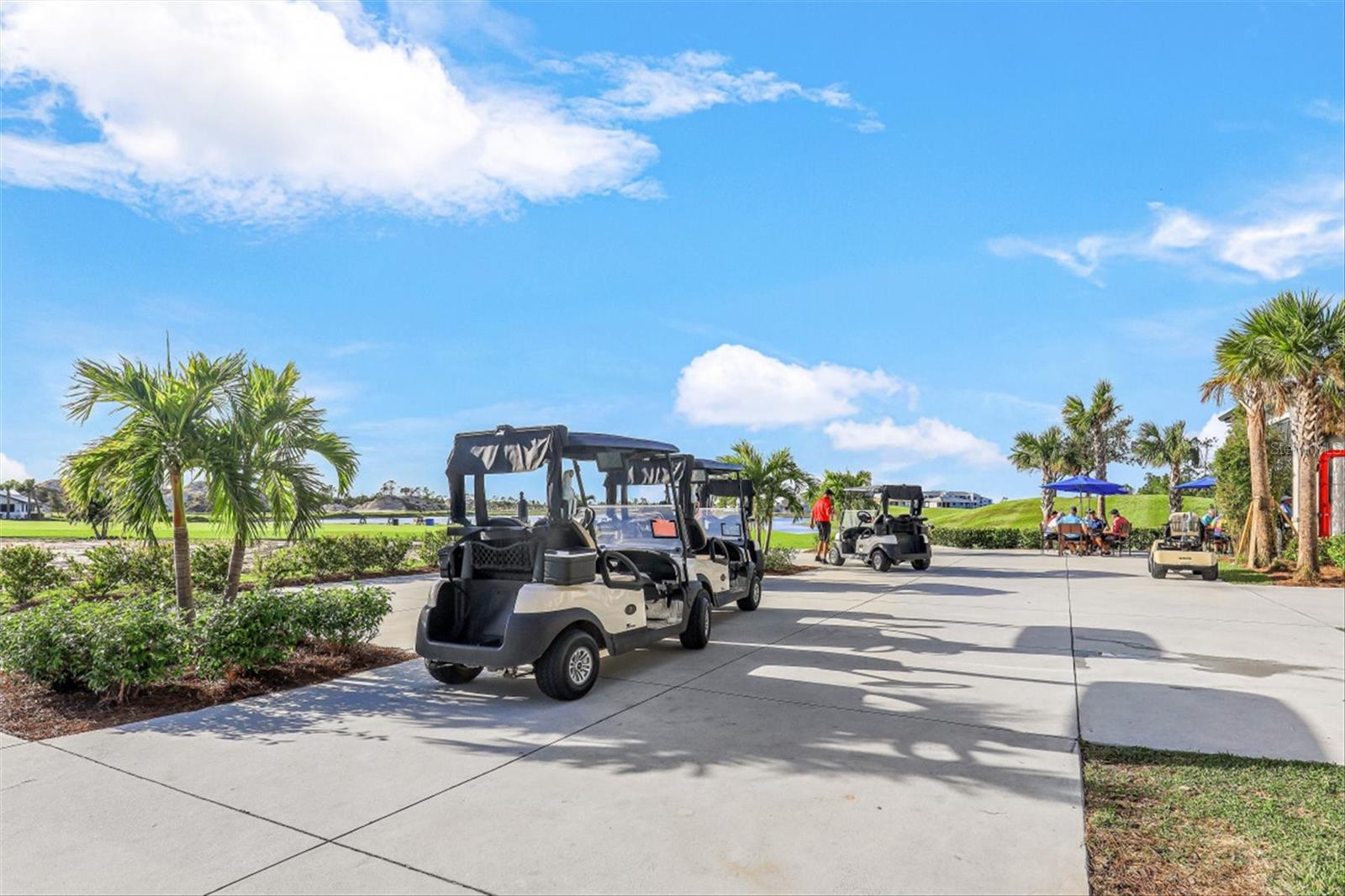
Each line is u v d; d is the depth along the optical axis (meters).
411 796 3.63
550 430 5.61
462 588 5.89
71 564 10.99
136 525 6.58
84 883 2.80
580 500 7.01
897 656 6.95
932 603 10.76
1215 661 6.73
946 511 49.31
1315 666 6.54
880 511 17.62
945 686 5.79
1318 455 13.72
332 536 14.16
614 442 6.33
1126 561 19.31
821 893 2.73
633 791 3.68
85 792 3.68
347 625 6.57
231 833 3.22
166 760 4.13
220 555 11.69
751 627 8.62
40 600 10.20
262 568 12.52
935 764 4.06
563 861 2.97
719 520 10.61
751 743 4.42
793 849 3.07
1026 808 3.48
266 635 5.82
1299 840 3.13
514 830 3.25
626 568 6.91
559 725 4.80
